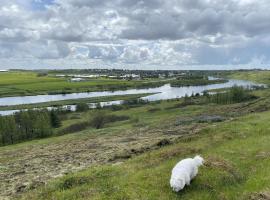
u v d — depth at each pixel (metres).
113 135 53.12
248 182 17.78
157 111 129.25
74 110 161.00
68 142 52.50
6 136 99.38
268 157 22.17
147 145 35.72
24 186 25.86
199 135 33.97
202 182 17.66
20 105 189.25
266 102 73.50
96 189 18.94
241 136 30.61
